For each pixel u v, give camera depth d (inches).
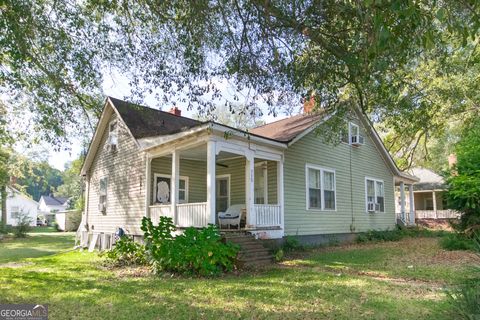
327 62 268.1
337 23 237.0
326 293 255.8
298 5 234.8
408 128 414.6
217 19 275.3
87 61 317.7
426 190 1159.0
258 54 281.3
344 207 648.4
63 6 294.8
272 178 533.3
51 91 346.9
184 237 350.0
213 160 407.8
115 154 625.6
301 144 566.6
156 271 352.2
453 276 311.3
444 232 813.9
